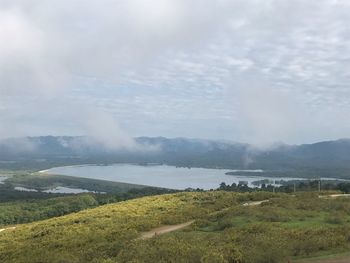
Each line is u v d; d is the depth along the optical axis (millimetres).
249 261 19984
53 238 36719
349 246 22625
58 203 104000
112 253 25094
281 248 21453
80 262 24031
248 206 41375
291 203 40844
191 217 42500
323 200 43094
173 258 21016
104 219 43906
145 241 26641
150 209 49312
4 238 43094
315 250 21953
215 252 20703
